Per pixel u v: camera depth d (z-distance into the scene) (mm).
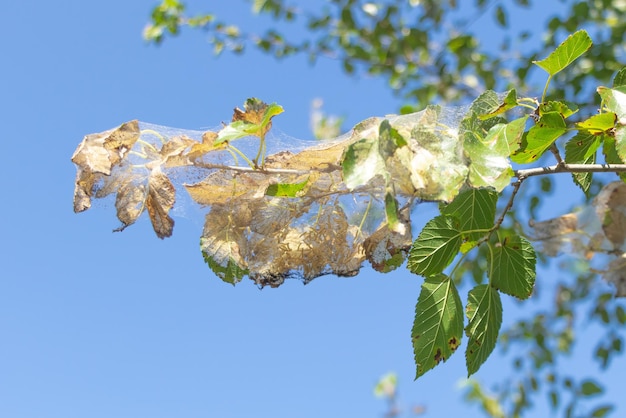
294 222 1276
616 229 1312
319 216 1273
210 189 1262
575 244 1333
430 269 1245
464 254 1259
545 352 2809
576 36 1250
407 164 1153
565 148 1314
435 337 1239
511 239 1253
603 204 1318
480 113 1287
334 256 1276
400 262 1274
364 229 1273
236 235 1272
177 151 1243
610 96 1245
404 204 1241
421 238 1240
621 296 1315
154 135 1268
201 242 1273
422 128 1184
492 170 1178
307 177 1255
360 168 1139
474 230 1245
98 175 1243
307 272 1279
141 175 1254
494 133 1249
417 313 1238
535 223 1348
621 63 2455
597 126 1228
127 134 1239
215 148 1238
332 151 1230
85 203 1241
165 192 1242
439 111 1235
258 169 1241
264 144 1236
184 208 1292
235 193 1264
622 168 1255
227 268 1272
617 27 2475
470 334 1250
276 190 1230
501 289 1254
